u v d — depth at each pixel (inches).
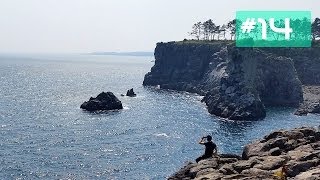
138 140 3816.4
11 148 3437.5
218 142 3740.2
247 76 6151.6
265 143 1336.1
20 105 6314.0
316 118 5211.6
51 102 6771.7
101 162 3031.5
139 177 2679.6
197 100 7175.2
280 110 6048.2
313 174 969.5
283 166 1022.4
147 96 7765.8
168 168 2896.2
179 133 4173.2
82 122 4776.1
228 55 6584.6
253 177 1024.2
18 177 2657.5
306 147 1270.9
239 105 5285.4
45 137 3902.6
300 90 6776.6
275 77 6983.3
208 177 1063.0
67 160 3073.3
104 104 5846.5
